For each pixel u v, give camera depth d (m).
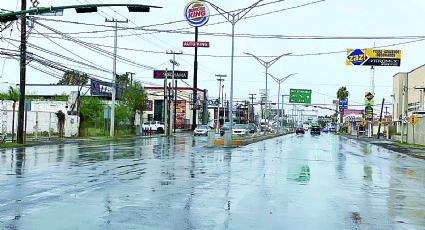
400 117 66.06
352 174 14.91
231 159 20.47
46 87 66.19
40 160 18.41
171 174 13.82
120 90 67.38
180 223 6.91
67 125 42.56
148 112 98.00
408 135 50.31
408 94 66.12
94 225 6.71
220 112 138.00
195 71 90.12
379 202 9.20
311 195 9.97
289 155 23.94
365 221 7.26
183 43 41.25
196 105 89.00
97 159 19.34
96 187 10.77
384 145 41.47
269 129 92.44
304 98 80.19
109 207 8.20
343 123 131.38
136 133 59.34
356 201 9.28
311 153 26.12
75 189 10.41
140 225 6.75
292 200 9.23
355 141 53.47
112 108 44.25
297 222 7.09
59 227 6.57
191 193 9.98
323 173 14.93
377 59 71.19
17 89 59.97
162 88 99.50
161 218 7.27
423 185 12.29
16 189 10.31
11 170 14.45
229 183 11.84
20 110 30.20
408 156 26.34
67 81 84.44
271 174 14.24
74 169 14.97
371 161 21.22
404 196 10.12
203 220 7.14
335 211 8.10
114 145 32.53
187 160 19.50
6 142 30.89
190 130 96.75
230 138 32.00
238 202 8.88
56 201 8.78
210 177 13.17
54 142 34.03
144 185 11.23
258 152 26.31
